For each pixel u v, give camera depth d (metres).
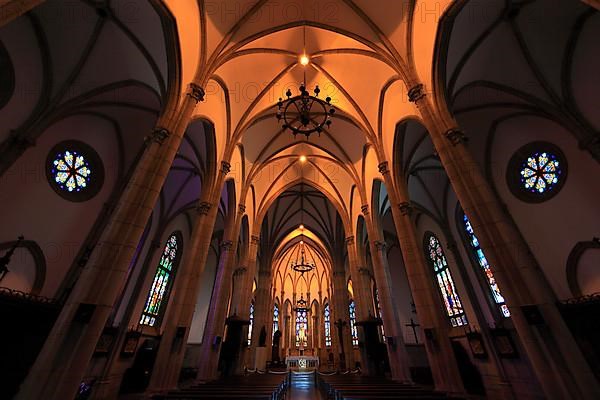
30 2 4.34
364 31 11.91
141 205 7.16
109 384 13.66
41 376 5.00
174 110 8.87
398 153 13.32
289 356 33.03
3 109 8.60
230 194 17.09
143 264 17.67
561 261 11.25
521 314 6.07
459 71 10.23
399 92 12.75
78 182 11.90
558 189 11.51
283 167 22.42
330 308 33.72
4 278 9.58
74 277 11.16
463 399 6.38
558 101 10.27
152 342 18.56
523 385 12.55
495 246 6.75
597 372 8.84
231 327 17.42
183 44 9.27
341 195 22.58
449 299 18.88
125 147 13.38
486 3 8.98
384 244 16.36
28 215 10.25
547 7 9.28
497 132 13.35
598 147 9.41
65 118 11.12
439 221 18.69
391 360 13.56
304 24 12.45
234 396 6.26
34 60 9.23
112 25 9.30
